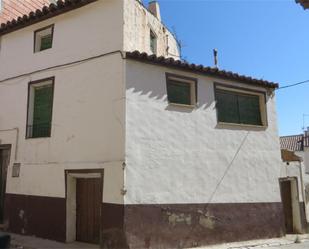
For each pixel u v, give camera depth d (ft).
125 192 31.45
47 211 36.11
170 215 33.91
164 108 35.35
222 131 39.60
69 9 38.29
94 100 34.88
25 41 41.60
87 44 36.58
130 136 32.53
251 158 41.63
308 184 47.55
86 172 34.06
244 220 39.47
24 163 38.75
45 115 38.75
